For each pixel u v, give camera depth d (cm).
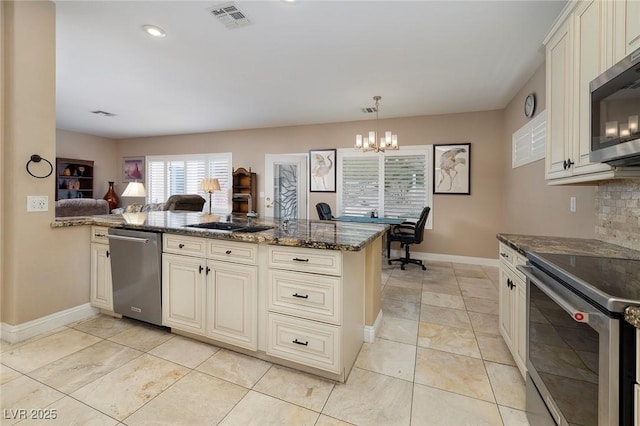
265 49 289
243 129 644
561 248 173
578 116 168
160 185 730
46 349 212
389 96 418
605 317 90
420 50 289
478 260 485
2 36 213
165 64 326
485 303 314
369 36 264
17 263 219
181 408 158
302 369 192
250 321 199
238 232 214
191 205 528
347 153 559
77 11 234
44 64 227
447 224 501
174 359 203
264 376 186
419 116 512
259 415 154
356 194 552
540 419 136
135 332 240
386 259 517
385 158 533
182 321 225
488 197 477
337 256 171
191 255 218
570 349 111
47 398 163
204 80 370
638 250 164
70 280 254
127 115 533
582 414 103
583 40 162
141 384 176
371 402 164
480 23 243
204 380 181
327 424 149
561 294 114
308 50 291
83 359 201
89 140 717
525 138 365
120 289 250
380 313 265
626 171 143
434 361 205
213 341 223
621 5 134
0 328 225
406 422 151
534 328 145
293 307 184
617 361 88
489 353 216
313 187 580
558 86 191
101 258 261
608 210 194
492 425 149
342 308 174
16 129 214
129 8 229
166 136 720
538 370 139
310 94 414
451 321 270
